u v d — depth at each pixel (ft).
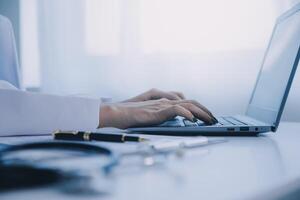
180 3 4.09
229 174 0.74
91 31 4.87
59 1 5.13
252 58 3.65
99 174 0.63
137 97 2.87
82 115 1.53
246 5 3.65
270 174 0.75
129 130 1.76
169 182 0.66
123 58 4.56
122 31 4.55
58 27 5.15
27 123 1.41
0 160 0.71
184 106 1.96
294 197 0.69
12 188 0.59
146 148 0.93
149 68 4.34
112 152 0.80
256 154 1.05
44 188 0.59
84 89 4.94
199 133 1.65
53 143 0.93
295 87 3.36
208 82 3.95
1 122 1.36
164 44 4.22
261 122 1.99
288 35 2.03
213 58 3.90
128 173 0.72
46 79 5.24
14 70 3.83
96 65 4.83
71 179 0.60
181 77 4.12
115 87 4.66
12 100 1.39
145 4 4.34
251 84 3.67
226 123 1.94
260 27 3.57
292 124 2.60
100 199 0.54
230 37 3.78
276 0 3.46
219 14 3.83
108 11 4.72
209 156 0.99
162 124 1.81
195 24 4.00
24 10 5.87
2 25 3.75
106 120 1.81
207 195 0.57
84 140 1.20
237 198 0.56
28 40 5.82
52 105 1.46
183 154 0.90
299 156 1.01
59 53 5.14
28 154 0.83
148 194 0.57
